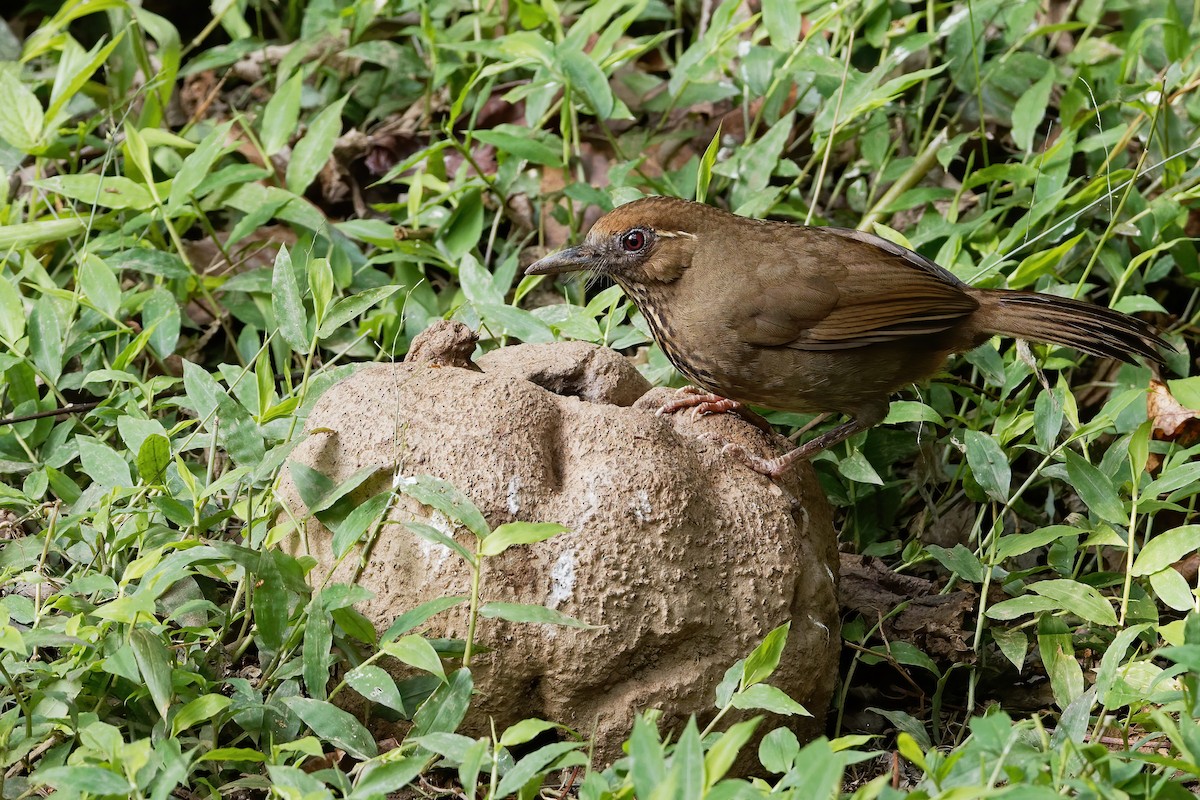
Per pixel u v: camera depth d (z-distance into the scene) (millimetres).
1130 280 12461
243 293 12672
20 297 10836
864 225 12578
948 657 9555
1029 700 9516
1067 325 10062
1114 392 11906
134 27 14312
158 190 12203
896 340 10180
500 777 7547
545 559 7777
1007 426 10492
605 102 12695
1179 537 8797
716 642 7965
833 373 10148
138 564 7855
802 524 8609
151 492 9195
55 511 9039
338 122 12969
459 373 8312
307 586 7973
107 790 6383
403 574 7840
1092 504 9258
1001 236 12828
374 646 7750
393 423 8094
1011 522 11227
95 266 11203
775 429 11594
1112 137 12430
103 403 10570
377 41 14836
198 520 8508
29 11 16312
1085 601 8961
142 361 12047
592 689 7863
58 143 13438
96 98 14570
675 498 7895
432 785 8000
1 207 12641
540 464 7934
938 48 14531
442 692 7488
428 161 13461
